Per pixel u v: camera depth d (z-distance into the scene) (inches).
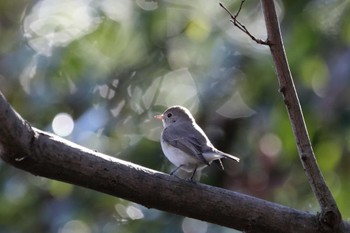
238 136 526.3
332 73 479.2
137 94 545.6
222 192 255.6
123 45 522.9
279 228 257.1
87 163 238.2
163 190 249.1
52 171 234.4
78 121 523.5
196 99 541.3
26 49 529.0
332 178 489.7
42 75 519.2
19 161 228.5
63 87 525.3
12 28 560.1
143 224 500.1
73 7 519.5
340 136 472.1
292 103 255.8
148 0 520.4
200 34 527.2
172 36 537.3
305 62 479.2
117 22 513.3
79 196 512.1
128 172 244.5
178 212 253.6
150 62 546.6
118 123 533.0
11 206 516.7
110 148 516.7
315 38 480.7
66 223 504.7
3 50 549.0
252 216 255.8
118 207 508.7
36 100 528.1
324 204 257.1
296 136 257.4
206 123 533.3
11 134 221.8
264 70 495.8
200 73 543.5
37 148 229.5
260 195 503.5
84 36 512.4
